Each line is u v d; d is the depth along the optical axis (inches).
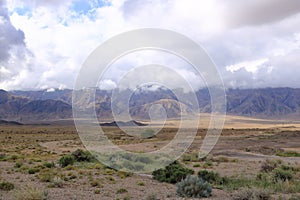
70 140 2797.7
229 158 1342.3
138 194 549.0
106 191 571.2
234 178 732.7
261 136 3189.0
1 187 565.6
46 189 550.6
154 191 580.7
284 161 1227.2
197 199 507.5
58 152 1653.5
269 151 1712.6
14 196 470.6
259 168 979.3
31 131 4768.7
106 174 797.2
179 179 693.9
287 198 501.0
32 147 2023.9
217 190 591.8
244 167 1009.5
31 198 454.0
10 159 1190.3
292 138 2898.6
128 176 773.3
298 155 1552.7
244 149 1813.5
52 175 741.3
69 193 538.6
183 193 537.6
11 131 4758.9
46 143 2437.3
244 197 501.0
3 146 2132.1
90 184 636.7
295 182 657.0
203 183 548.7
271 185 623.5
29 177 733.9
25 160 1163.9
